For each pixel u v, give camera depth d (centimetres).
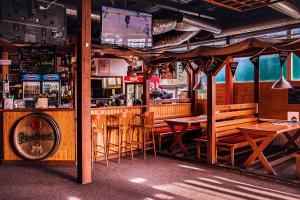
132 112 760
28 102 688
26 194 455
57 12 684
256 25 715
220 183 507
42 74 709
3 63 677
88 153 512
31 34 648
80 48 505
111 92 1024
